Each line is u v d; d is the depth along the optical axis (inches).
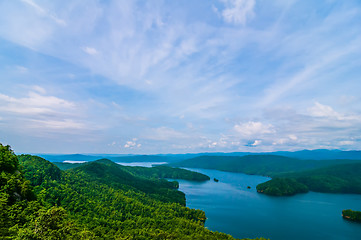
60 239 3038.9
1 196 3715.6
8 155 4783.5
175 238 5467.5
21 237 2736.2
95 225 5462.6
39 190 5989.2
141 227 6117.1
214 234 6535.4
